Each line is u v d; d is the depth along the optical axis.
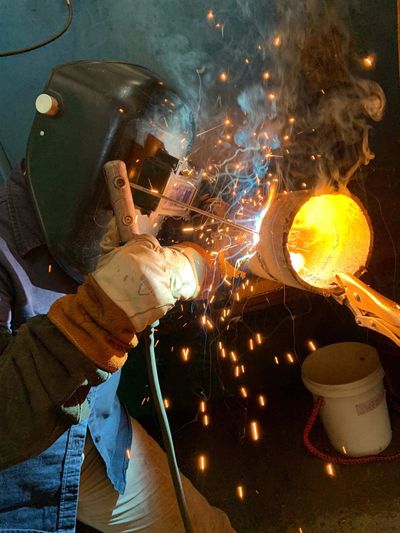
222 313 2.59
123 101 1.31
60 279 1.45
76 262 1.37
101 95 1.31
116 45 2.32
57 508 1.52
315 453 2.65
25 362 1.10
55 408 1.11
